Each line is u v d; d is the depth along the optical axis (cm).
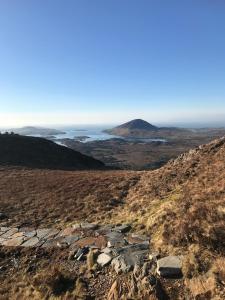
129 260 1180
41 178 3462
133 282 1041
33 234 1752
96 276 1171
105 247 1367
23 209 2314
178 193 1930
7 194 2792
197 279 973
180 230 1233
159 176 2616
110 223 1733
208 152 2720
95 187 2748
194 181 2102
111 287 1071
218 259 1020
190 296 931
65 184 2992
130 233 1490
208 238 1140
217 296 878
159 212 1560
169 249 1182
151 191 2259
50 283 1159
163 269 1048
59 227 1836
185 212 1373
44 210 2239
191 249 1117
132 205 2006
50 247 1522
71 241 1534
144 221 1593
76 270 1259
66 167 5159
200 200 1515
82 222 1858
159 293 969
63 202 2381
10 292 1240
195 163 2581
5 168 4397
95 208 2139
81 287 1116
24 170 4281
